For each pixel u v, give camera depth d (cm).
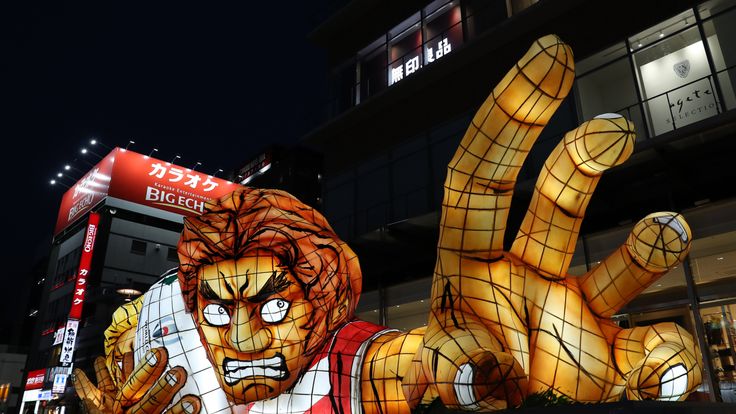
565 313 304
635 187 815
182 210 2792
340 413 322
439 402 286
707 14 819
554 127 918
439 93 1128
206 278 324
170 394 365
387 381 319
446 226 302
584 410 216
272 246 320
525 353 289
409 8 1295
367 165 1226
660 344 271
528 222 323
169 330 389
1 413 3341
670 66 836
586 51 927
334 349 338
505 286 299
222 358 322
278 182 2878
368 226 1176
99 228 2598
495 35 1033
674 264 296
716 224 763
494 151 280
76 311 2302
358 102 1343
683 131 725
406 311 1068
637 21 884
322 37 1469
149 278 2653
